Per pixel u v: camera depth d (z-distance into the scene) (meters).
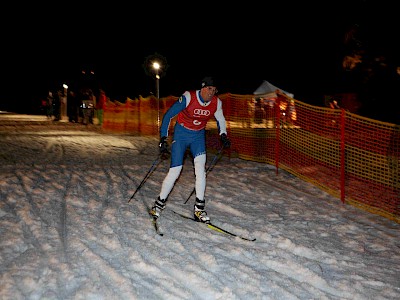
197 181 4.75
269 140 8.40
